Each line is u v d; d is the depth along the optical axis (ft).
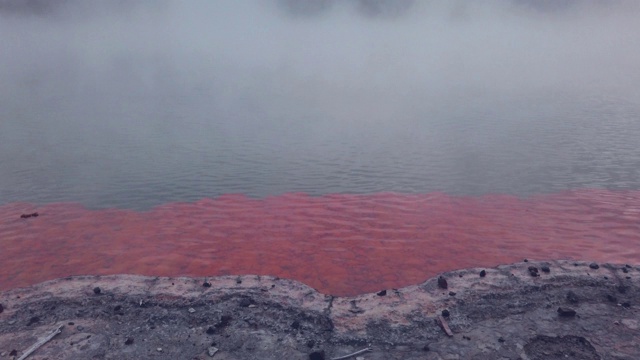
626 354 13.39
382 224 25.73
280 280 17.90
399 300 16.39
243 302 16.15
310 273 20.15
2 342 14.25
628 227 24.77
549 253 21.89
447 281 17.48
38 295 16.71
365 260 21.38
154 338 14.44
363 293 18.40
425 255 21.86
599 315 15.25
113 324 15.12
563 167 35.47
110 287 17.12
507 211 27.43
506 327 14.76
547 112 55.88
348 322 15.23
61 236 24.58
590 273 17.76
